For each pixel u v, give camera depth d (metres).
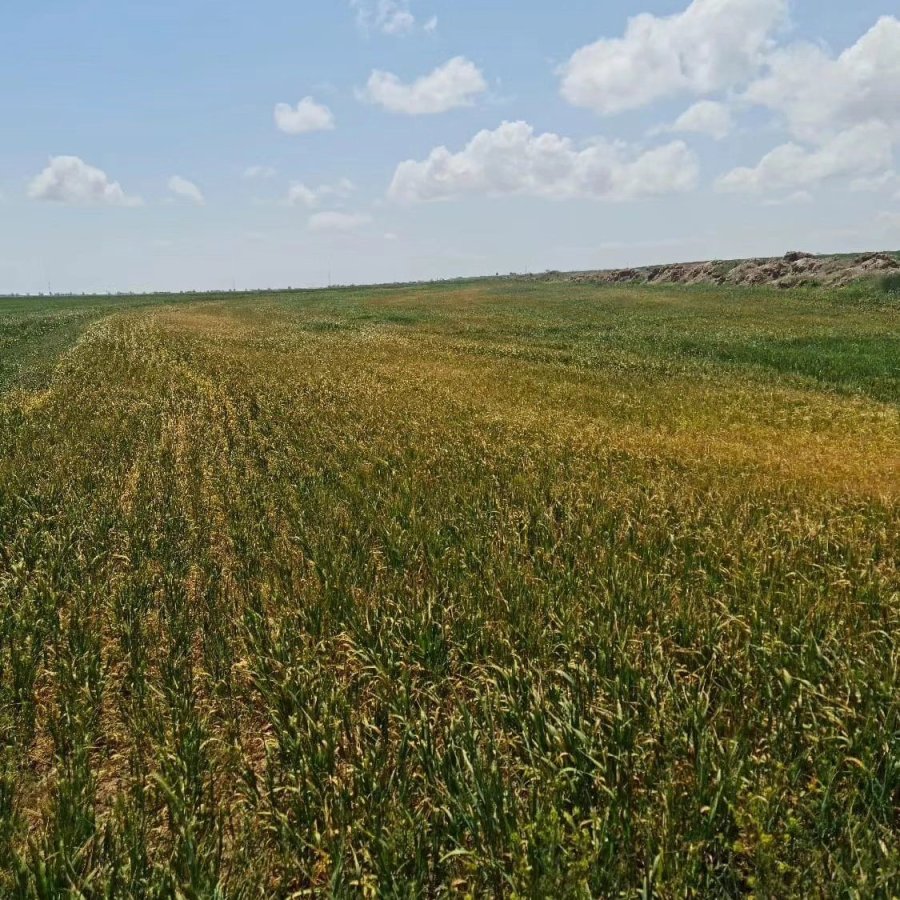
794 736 5.12
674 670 5.96
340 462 13.34
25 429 16.30
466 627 6.82
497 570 8.02
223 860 4.52
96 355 29.64
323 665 6.42
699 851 4.17
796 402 20.52
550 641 6.59
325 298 90.56
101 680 6.46
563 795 4.69
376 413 17.73
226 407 18.94
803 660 5.88
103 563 8.89
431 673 6.30
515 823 4.47
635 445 14.52
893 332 38.41
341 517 10.18
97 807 5.27
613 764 4.94
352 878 4.33
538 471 12.41
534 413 18.06
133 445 14.99
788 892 4.03
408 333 43.59
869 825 4.45
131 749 5.67
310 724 5.46
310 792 4.88
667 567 8.04
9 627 7.28
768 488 11.30
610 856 4.19
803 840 4.28
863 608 6.98
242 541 9.50
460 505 10.59
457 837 4.55
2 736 5.96
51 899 4.08
